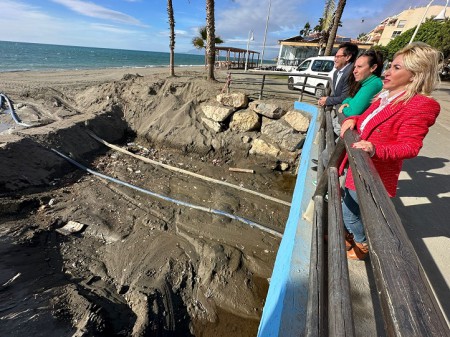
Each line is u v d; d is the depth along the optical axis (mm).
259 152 8547
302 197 3094
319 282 1457
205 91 10102
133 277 4305
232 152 8781
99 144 8555
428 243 2406
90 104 10672
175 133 9164
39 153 6574
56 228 5023
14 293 3453
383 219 896
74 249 4688
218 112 9086
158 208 5965
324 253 1844
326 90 6191
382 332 1576
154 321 3645
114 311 3646
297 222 2549
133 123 10039
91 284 4070
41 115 9828
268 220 5949
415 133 1399
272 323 1798
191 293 4277
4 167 5645
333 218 1467
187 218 5734
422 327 565
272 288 2424
